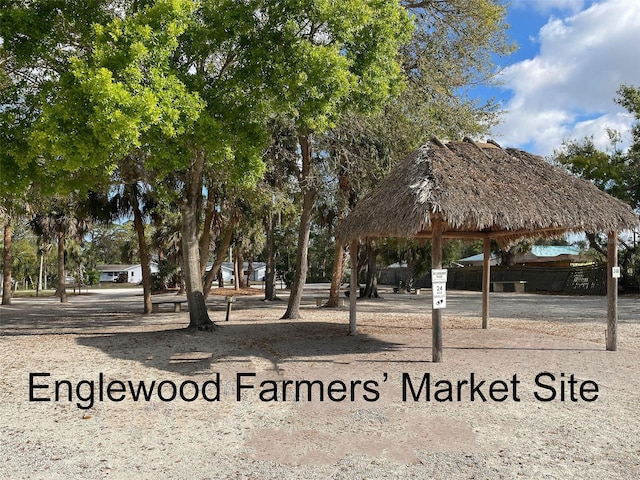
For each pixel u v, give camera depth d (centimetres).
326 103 1045
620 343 1203
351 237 1221
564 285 3731
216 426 605
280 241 4675
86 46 1121
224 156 1101
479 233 1485
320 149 1834
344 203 2041
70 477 461
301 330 1488
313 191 1866
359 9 1041
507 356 1025
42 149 949
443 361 972
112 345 1195
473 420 619
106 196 2030
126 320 1919
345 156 1741
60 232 3356
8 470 477
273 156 1739
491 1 1692
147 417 642
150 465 488
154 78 922
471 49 1708
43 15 1080
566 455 507
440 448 527
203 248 2002
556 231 1293
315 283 6244
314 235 5200
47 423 621
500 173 1090
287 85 1048
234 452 520
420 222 895
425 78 1658
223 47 1194
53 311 2464
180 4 963
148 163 1071
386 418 628
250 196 1709
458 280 4678
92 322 1848
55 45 1089
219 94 1142
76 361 1000
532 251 4703
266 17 1123
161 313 2233
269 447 533
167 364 973
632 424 605
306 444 541
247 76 1123
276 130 1636
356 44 1121
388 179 1216
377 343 1218
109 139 868
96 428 601
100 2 1120
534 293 3772
